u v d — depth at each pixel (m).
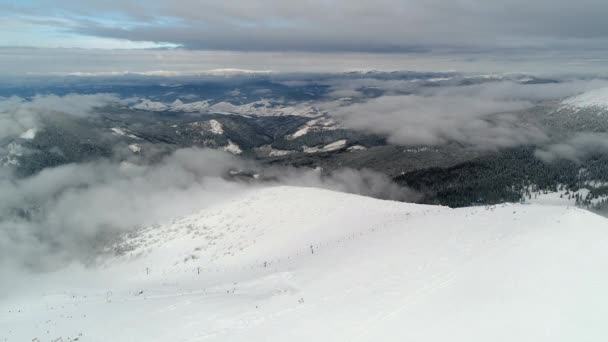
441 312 18.50
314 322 20.11
